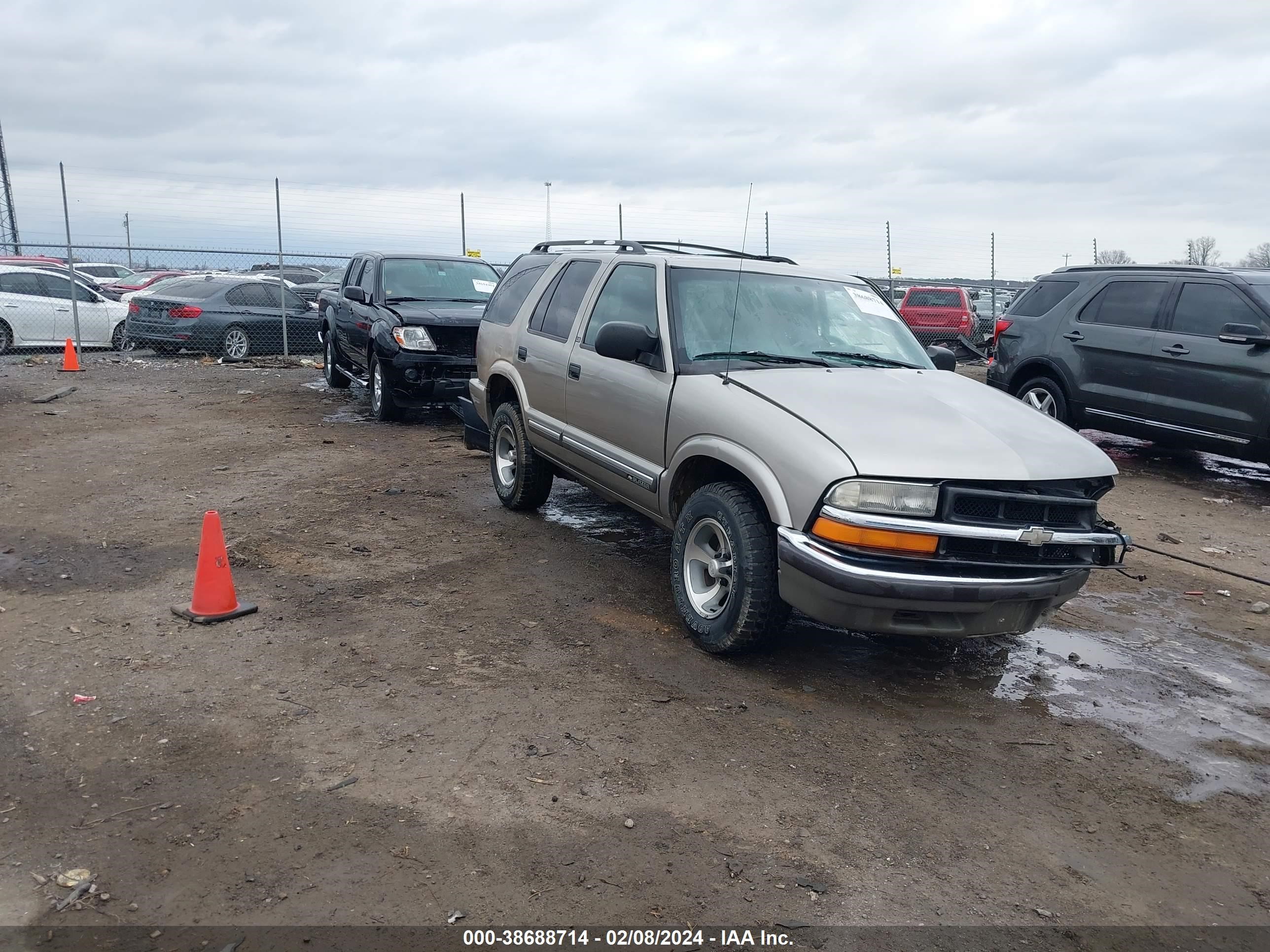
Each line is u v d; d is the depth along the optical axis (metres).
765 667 4.73
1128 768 3.93
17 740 3.79
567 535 6.89
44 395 12.70
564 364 6.25
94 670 4.43
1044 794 3.70
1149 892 3.13
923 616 4.20
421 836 3.23
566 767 3.71
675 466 5.07
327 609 5.30
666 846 3.23
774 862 3.18
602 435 5.82
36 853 3.09
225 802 3.40
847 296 5.96
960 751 4.00
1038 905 3.04
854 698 4.45
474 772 3.65
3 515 6.96
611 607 5.46
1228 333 8.78
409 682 4.40
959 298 22.61
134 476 8.34
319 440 10.27
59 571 5.80
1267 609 5.96
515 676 4.50
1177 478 9.84
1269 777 3.91
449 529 6.94
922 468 4.10
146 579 5.71
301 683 4.36
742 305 5.52
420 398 11.15
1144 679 4.88
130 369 16.42
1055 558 4.33
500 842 3.22
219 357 18.06
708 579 4.96
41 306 18.64
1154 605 6.04
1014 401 5.10
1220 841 3.44
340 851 3.14
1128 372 9.74
